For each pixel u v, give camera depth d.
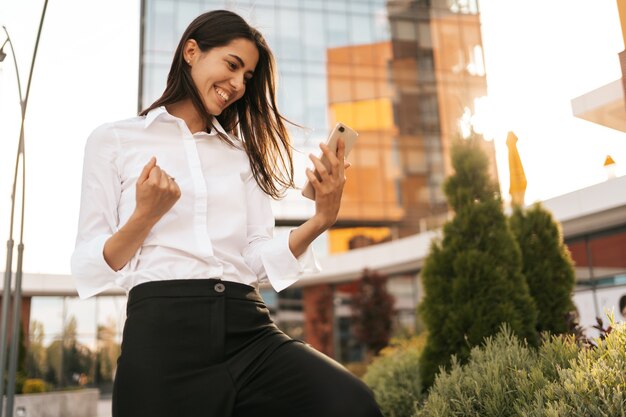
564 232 11.37
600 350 2.52
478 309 4.14
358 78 23.31
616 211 10.05
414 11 24.20
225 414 1.31
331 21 23.61
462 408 2.84
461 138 5.04
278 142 1.83
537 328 4.84
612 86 6.52
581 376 2.26
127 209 1.47
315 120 22.47
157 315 1.33
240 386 1.33
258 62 1.71
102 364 19.44
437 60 23.89
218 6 20.98
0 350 7.81
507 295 4.18
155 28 20.52
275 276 1.48
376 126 23.00
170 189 1.28
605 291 10.82
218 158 1.58
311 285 19.50
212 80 1.51
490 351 3.20
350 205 22.03
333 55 23.28
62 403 14.22
